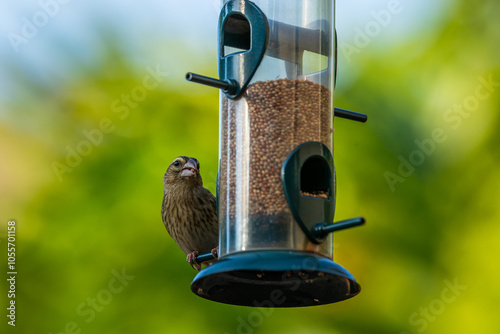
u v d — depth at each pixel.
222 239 8.99
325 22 9.31
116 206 13.01
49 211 13.10
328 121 9.15
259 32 8.99
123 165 13.28
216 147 13.49
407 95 13.54
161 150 13.41
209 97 13.78
